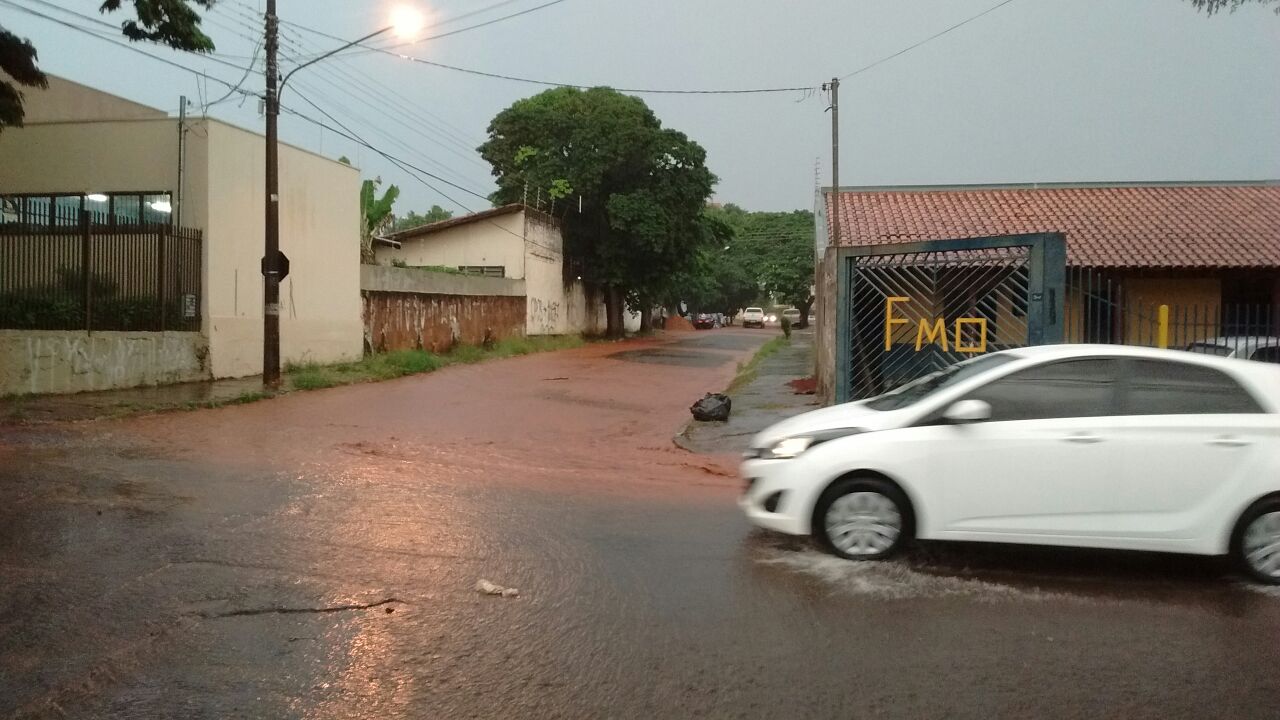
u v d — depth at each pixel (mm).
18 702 4027
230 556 6277
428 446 11672
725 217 72250
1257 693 4301
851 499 6305
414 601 5469
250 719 3932
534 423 14414
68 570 5875
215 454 10438
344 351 23578
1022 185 21906
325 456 10547
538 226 39875
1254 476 5863
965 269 11789
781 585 5836
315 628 4996
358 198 24281
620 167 41719
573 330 45281
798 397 17719
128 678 4305
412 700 4156
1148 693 4293
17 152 18969
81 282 16938
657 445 12383
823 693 4266
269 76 17125
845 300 12031
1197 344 12641
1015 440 6074
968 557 6473
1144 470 5953
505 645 4805
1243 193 20234
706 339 50062
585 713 4051
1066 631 5090
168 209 18703
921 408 6355
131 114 23250
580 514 7836
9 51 14242
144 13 14359
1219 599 5652
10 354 15227
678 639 4910
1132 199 20281
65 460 9805
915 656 4711
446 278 30594
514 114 42406
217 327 18672
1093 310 16859
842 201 21953
